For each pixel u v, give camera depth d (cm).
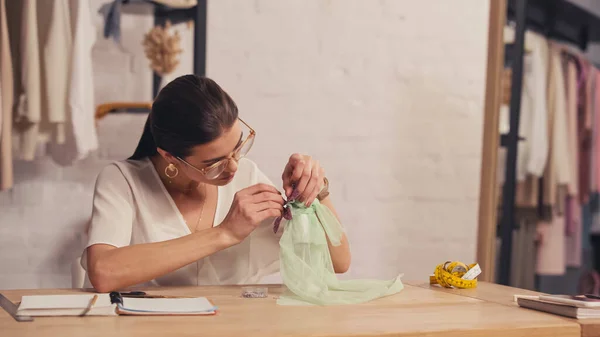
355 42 317
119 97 291
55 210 287
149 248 146
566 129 314
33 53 244
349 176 317
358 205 318
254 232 178
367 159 319
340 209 316
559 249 314
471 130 331
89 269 146
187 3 279
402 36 323
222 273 176
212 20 301
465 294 158
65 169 288
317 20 313
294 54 310
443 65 328
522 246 308
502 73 300
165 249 146
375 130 320
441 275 170
